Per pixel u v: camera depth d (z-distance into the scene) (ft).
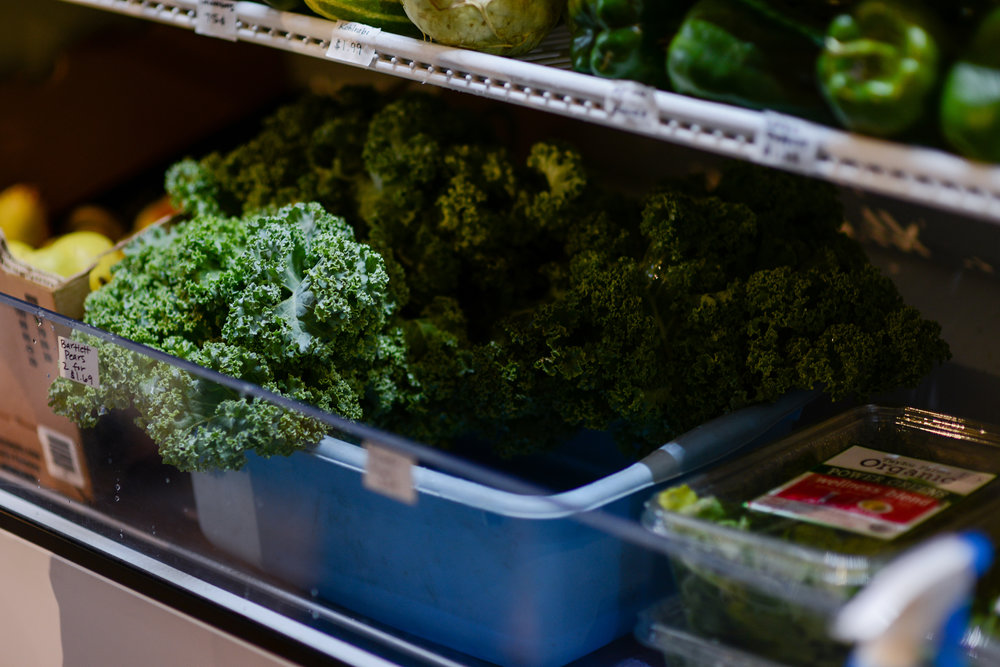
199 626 3.66
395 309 4.02
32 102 6.22
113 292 4.21
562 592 3.22
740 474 3.16
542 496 3.09
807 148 2.59
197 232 3.97
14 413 4.18
